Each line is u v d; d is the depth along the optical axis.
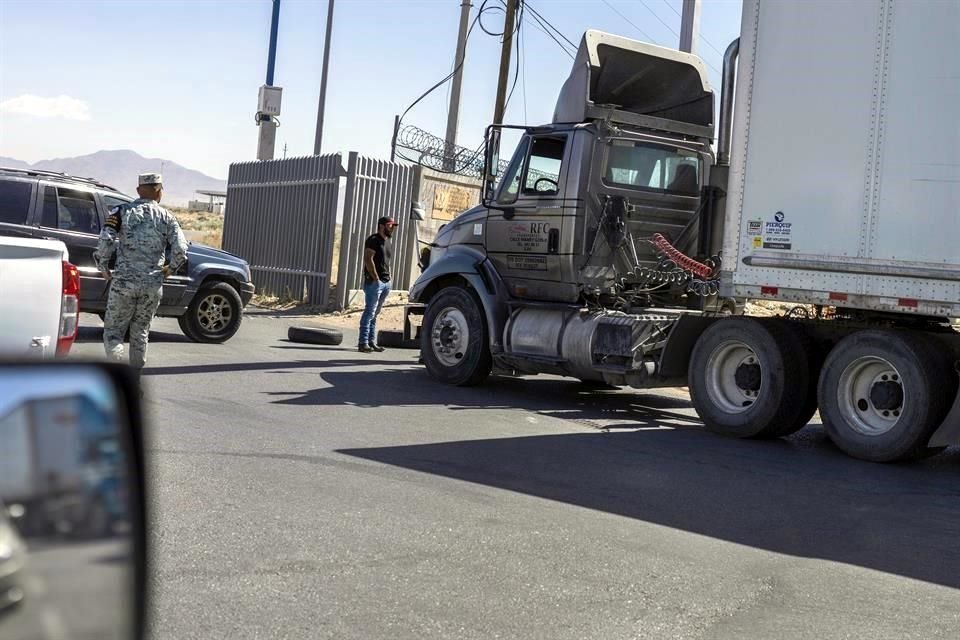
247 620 4.01
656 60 12.04
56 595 1.35
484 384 12.75
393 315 20.55
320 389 10.81
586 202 11.24
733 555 5.45
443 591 4.53
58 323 6.46
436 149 22.77
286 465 6.90
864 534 6.14
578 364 11.06
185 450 7.14
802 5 9.16
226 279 14.74
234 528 5.30
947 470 8.76
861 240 8.77
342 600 4.32
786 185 9.21
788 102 9.22
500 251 12.00
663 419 10.86
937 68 8.42
